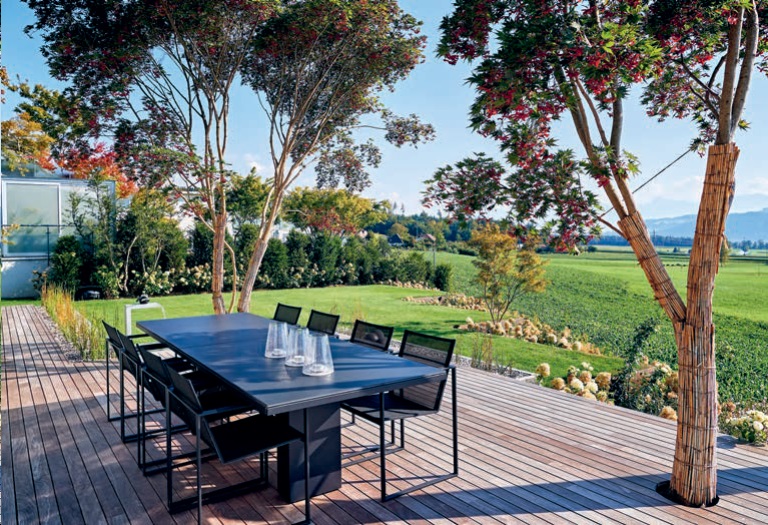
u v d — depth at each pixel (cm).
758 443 383
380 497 297
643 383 588
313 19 620
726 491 304
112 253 1357
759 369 705
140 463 338
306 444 266
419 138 814
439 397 324
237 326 456
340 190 1752
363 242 2056
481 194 325
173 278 1459
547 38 274
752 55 284
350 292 1630
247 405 264
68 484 314
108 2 569
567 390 565
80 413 441
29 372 580
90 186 1352
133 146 665
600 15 326
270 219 771
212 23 614
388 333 397
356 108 793
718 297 993
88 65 623
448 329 1025
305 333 303
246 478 325
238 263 1577
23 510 283
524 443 375
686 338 287
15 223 1321
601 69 263
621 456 351
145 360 319
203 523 270
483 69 290
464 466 337
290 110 787
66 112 654
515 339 920
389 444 376
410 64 706
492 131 313
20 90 1125
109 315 1060
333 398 258
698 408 283
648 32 332
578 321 1139
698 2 313
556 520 270
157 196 1322
